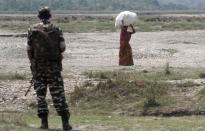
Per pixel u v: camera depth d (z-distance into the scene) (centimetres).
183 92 4191
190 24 17450
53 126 3294
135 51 8488
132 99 4078
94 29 15350
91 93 4228
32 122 3438
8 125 3173
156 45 9862
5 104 4181
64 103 3089
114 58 7544
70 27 15900
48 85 3381
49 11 3086
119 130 3200
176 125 3362
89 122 3456
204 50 8906
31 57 3078
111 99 4125
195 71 5712
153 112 3847
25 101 4241
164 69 5916
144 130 3192
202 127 3294
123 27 6359
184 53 8319
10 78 5175
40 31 3023
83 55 7956
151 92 4144
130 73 5378
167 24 17488
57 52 3047
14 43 9919
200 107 3850
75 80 5000
